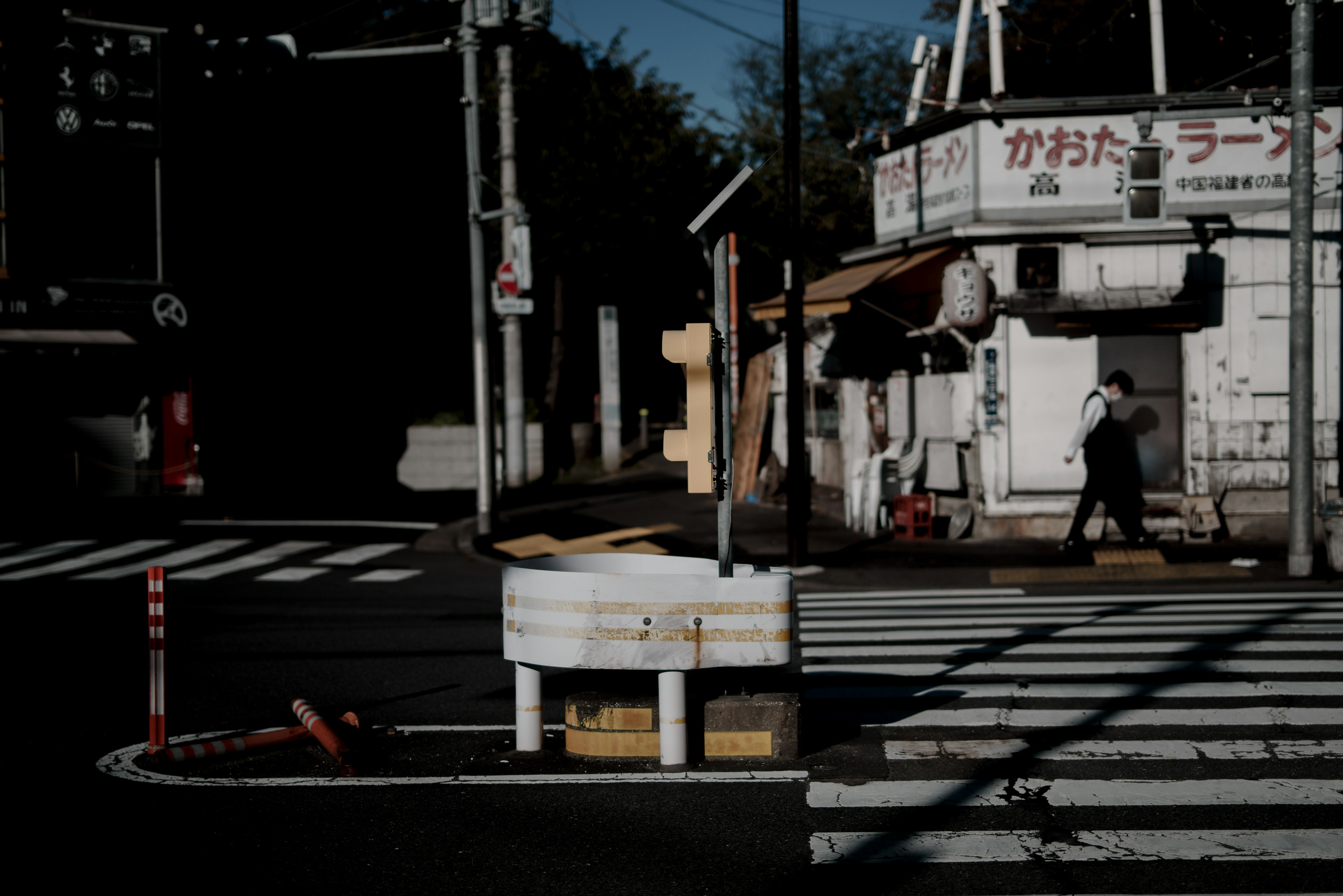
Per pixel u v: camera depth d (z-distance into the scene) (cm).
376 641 958
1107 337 1498
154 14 2261
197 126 2344
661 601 578
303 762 605
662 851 466
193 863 456
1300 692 709
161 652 613
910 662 825
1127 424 1504
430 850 470
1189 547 1413
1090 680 754
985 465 1512
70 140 2106
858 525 1659
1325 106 1498
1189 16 2158
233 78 1346
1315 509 1503
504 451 2197
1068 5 2303
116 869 449
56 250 2134
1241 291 1496
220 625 1043
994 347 1502
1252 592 1138
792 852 464
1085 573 1271
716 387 598
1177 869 441
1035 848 466
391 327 2961
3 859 461
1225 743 609
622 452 3369
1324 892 417
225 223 2439
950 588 1232
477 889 428
